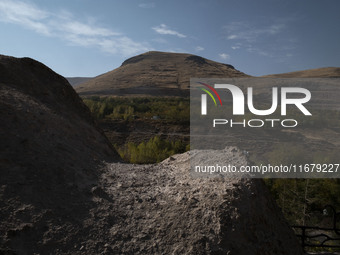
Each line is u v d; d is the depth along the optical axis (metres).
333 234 12.18
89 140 4.21
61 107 4.45
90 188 3.00
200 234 2.56
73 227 2.46
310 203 17.31
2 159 2.79
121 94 121.56
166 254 2.41
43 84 4.68
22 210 2.42
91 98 100.12
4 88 3.82
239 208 2.83
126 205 2.88
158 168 3.90
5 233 2.21
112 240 2.46
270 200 3.35
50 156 3.16
